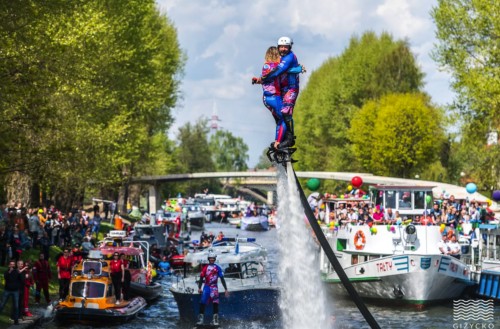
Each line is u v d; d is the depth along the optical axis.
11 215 38.12
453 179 100.38
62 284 32.69
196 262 33.50
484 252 39.41
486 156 58.44
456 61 54.94
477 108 54.97
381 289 36.28
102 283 31.38
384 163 93.69
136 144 66.62
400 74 100.69
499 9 53.25
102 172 55.41
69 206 59.28
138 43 65.38
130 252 38.59
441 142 94.62
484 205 46.81
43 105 30.53
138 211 78.69
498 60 53.62
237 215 133.12
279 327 30.61
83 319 30.52
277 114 11.79
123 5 61.62
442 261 35.50
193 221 102.56
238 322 31.58
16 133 30.44
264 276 33.53
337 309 35.53
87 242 45.00
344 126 102.50
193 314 31.56
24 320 28.69
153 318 33.38
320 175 97.62
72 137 40.12
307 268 14.09
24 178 48.97
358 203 42.72
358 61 103.69
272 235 94.44
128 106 64.75
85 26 44.28
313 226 12.24
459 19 55.00
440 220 39.38
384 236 36.84
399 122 91.38
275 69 11.61
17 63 30.02
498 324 32.00
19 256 34.28
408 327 31.36
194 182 171.38
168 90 82.50
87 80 41.12
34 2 30.45
